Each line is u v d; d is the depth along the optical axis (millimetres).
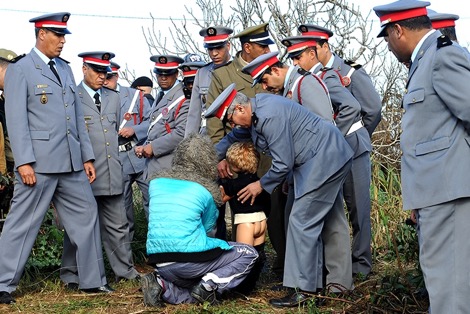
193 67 6922
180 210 5234
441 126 4109
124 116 7703
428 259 4156
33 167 5727
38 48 5879
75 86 6098
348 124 5883
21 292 6043
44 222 6801
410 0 4320
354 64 6332
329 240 5586
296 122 5281
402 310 4973
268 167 6270
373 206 7797
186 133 6664
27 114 5738
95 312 5398
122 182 6566
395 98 10211
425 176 4129
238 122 5301
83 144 6113
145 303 5363
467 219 4066
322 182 5254
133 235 7555
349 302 5125
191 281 5387
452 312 4066
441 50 4051
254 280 5621
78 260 5984
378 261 7039
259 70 5629
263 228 5785
